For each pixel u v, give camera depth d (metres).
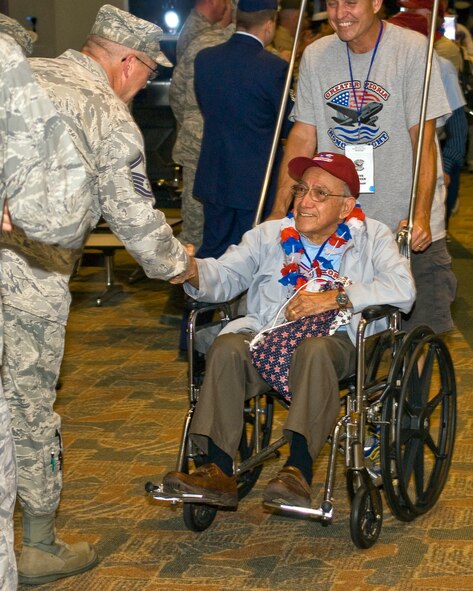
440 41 8.33
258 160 6.15
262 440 4.52
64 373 6.34
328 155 4.10
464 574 3.72
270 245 4.23
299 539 4.06
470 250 9.83
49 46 12.43
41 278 3.41
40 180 2.42
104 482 4.66
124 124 3.38
